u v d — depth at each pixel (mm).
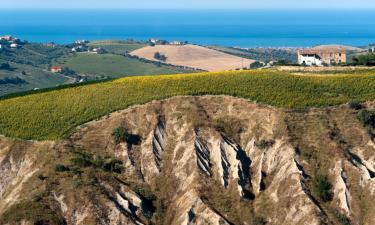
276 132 103188
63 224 89375
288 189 94750
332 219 91125
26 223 87375
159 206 95625
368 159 100125
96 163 99375
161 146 103688
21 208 89625
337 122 105562
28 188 94125
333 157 98438
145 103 110250
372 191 94125
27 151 102812
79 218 90250
